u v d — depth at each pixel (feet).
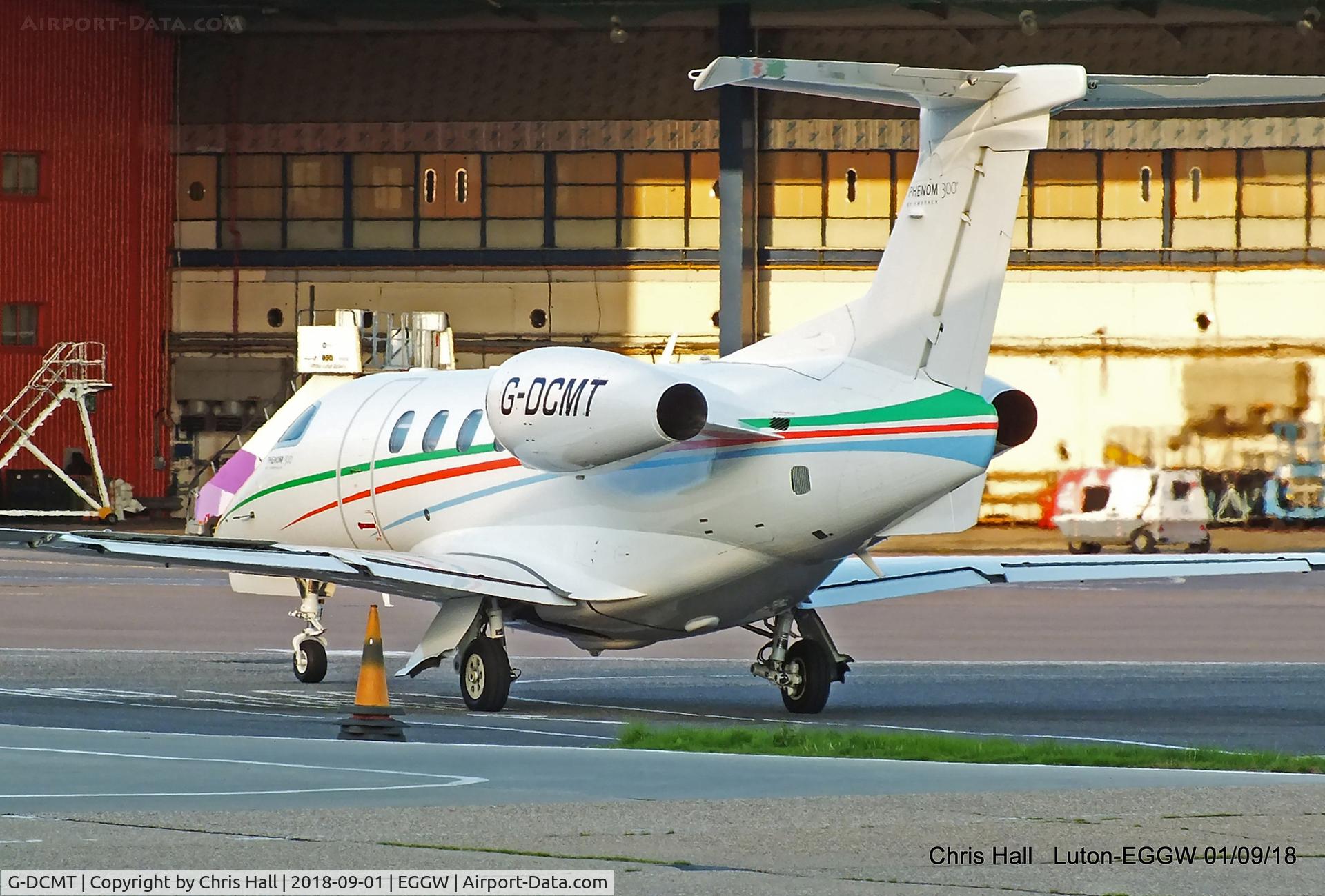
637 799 132.87
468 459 243.19
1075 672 273.13
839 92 198.59
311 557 213.66
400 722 200.34
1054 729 201.26
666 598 221.25
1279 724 205.57
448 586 214.69
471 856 110.22
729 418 206.28
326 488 265.34
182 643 312.91
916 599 442.09
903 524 213.46
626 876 104.99
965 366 203.82
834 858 110.63
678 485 215.51
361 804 130.11
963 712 221.66
